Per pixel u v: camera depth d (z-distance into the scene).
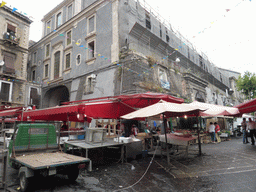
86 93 16.20
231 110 7.25
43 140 5.05
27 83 20.66
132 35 14.81
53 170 3.69
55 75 20.83
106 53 15.57
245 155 7.28
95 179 4.63
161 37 17.48
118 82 14.10
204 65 25.39
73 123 14.95
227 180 4.34
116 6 15.57
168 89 16.52
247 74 21.78
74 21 19.48
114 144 6.24
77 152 6.35
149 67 15.02
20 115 9.92
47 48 22.92
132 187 4.05
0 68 18.17
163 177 4.71
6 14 18.98
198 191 3.74
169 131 12.26
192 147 10.38
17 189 3.99
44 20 24.42
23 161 3.94
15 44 19.20
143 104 9.35
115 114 8.31
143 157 7.45
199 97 21.94
